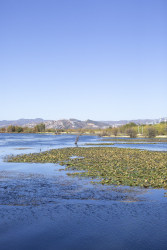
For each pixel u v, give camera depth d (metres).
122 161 28.52
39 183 17.28
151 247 8.27
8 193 14.57
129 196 13.81
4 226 9.86
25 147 54.94
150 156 34.44
